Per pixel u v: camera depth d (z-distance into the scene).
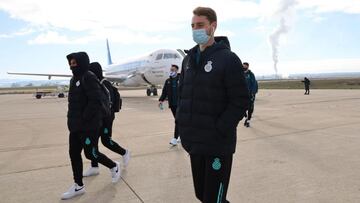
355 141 7.17
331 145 6.84
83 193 4.50
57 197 4.43
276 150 6.58
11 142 8.71
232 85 2.60
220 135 2.66
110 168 4.92
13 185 4.97
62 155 6.92
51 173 5.57
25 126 12.00
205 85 2.67
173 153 6.72
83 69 4.43
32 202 4.26
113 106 5.53
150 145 7.64
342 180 4.63
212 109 2.66
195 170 2.87
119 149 5.73
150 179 5.02
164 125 10.98
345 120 10.36
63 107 20.95
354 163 5.46
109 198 4.30
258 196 4.15
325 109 13.89
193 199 4.16
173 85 7.56
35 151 7.43
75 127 4.41
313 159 5.79
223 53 2.63
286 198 4.05
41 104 24.55
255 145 7.12
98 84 4.47
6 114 16.92
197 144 2.72
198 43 2.71
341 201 3.88
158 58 25.45
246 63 9.65
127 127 10.73
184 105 2.80
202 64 2.71
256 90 9.73
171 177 5.09
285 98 22.06
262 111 13.94
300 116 11.80
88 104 4.37
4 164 6.25
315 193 4.17
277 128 9.30
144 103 21.41
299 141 7.36
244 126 9.88
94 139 4.52
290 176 4.89
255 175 5.01
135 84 29.55
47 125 12.10
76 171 4.46
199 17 2.67
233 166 5.54
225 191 2.78
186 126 2.78
